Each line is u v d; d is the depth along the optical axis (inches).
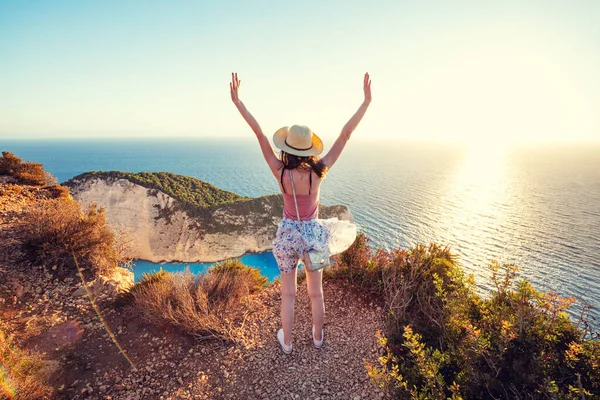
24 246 233.8
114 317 173.9
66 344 151.4
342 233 140.3
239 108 120.1
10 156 429.7
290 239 121.5
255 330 162.7
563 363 109.0
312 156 116.7
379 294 188.4
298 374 133.0
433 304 160.9
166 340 154.3
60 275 213.5
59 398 120.2
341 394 122.0
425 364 110.9
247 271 218.5
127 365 139.2
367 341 151.9
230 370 135.6
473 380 109.0
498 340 114.3
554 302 118.3
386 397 117.6
